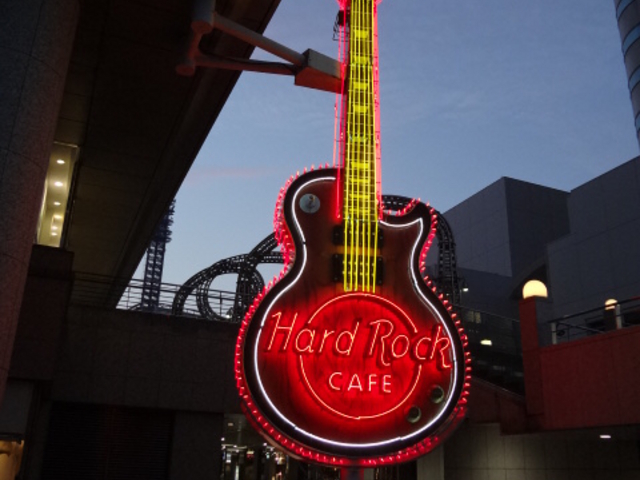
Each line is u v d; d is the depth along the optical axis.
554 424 22.42
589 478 28.98
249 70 21.34
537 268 64.00
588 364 21.38
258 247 40.47
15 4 15.33
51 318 19.14
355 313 16.14
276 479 41.12
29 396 18.83
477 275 68.44
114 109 27.28
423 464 26.94
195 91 25.81
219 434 23.47
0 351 13.77
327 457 14.84
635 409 19.31
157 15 21.62
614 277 52.97
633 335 19.86
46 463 21.56
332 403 15.27
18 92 14.77
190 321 23.98
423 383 15.93
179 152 31.20
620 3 60.94
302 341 15.44
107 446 22.44
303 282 16.03
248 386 14.83
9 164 14.31
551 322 24.12
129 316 23.22
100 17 21.75
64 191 33.38
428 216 17.31
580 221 57.75
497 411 24.77
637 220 52.00
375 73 18.28
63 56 16.52
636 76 57.19
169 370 23.22
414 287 16.67
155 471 22.81
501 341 41.12
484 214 76.69
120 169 32.28
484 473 27.44
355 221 16.75
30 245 14.88
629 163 53.91
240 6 21.81
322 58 20.84
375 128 17.70
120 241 41.31
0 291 13.80
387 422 15.38
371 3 19.16
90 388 22.12
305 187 16.83
